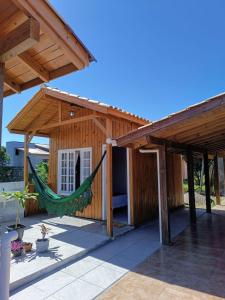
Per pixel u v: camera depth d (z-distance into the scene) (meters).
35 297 2.96
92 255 4.36
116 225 6.31
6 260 1.83
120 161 9.59
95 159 7.27
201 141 6.87
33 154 18.08
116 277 3.50
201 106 3.86
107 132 5.51
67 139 8.10
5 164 18.67
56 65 2.28
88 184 5.85
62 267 3.84
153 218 7.42
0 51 1.81
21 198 4.85
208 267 3.83
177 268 3.79
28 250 4.29
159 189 5.10
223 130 5.71
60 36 1.85
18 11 1.64
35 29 1.63
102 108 5.27
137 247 4.79
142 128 4.55
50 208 6.56
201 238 5.41
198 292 3.07
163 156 5.12
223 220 7.33
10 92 2.73
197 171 17.53
